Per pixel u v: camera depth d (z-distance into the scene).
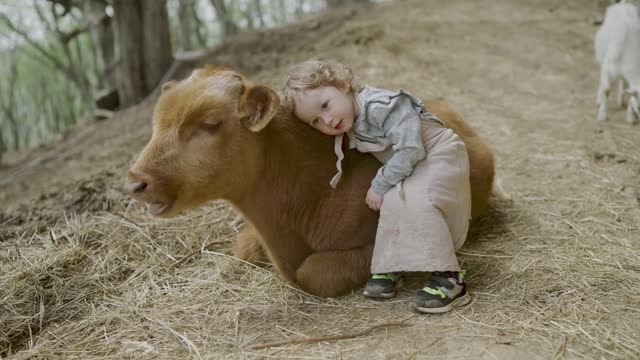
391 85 6.70
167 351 2.60
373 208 2.83
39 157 7.57
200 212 4.04
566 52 7.73
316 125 2.77
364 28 8.66
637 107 5.43
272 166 2.91
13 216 4.52
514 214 3.76
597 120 5.66
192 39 12.79
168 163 2.60
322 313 2.82
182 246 3.63
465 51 7.80
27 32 10.32
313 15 10.19
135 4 7.95
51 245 3.68
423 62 7.40
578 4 9.55
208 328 2.75
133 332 2.78
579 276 2.95
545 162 4.65
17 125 11.74
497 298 2.82
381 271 2.78
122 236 3.73
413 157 2.71
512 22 8.87
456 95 6.45
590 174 4.34
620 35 5.40
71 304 3.12
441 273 2.76
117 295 3.17
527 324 2.58
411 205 2.71
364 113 2.77
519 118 5.78
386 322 2.67
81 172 6.22
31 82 11.99
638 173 4.32
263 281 3.15
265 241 3.05
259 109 2.66
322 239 3.03
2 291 3.21
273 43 8.71
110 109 8.45
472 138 3.43
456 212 2.83
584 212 3.73
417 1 10.21
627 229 3.47
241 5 13.17
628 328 2.53
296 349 2.53
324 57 7.73
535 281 2.93
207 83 2.70
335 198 2.99
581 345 2.44
